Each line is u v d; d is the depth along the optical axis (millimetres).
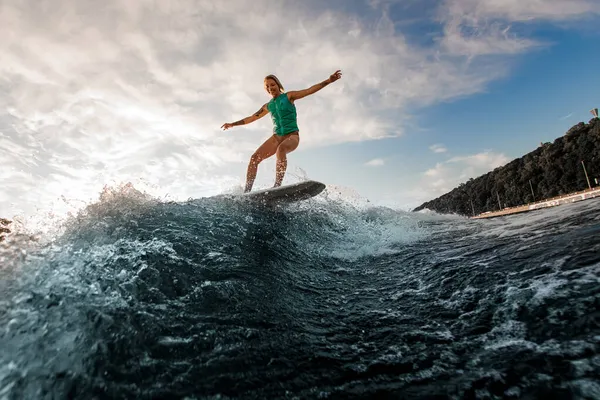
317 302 2746
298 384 1632
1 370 1656
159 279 2535
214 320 2166
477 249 3316
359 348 1965
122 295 2268
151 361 1737
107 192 4039
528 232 3430
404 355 1816
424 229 5129
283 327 2209
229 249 3465
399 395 1502
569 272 2119
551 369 1411
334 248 4375
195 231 3699
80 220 3482
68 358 1724
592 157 55375
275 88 5930
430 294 2537
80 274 2465
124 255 2830
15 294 2213
